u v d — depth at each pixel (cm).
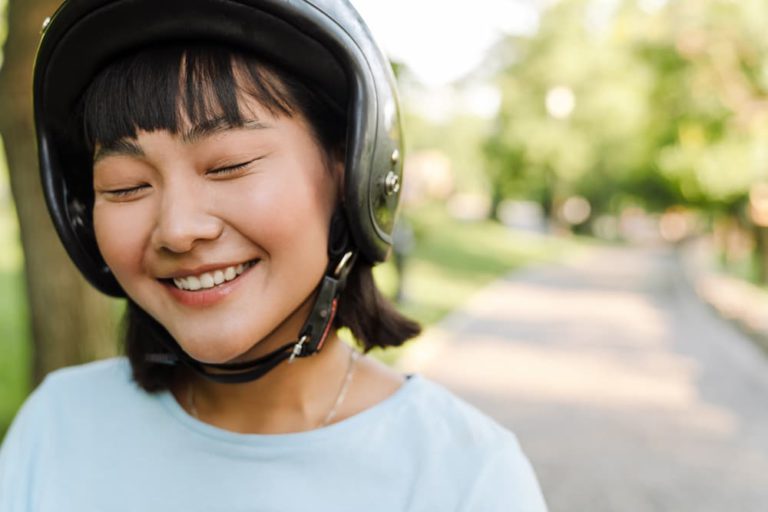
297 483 99
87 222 110
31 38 342
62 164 105
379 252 104
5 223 2231
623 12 1499
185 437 105
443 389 109
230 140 87
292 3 87
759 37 1256
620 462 537
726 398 718
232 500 100
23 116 355
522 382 752
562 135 3759
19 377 622
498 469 97
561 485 495
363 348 112
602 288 1742
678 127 1488
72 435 112
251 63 89
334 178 97
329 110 94
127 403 112
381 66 97
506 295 1467
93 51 90
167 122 86
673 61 1384
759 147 1396
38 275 387
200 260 88
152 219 90
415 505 96
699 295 1548
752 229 1752
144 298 94
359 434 101
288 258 90
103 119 89
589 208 4684
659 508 465
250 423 106
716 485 502
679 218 3672
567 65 3672
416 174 2269
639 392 731
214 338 90
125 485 105
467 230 3020
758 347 998
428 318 1043
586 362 861
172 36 87
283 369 104
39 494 108
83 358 394
